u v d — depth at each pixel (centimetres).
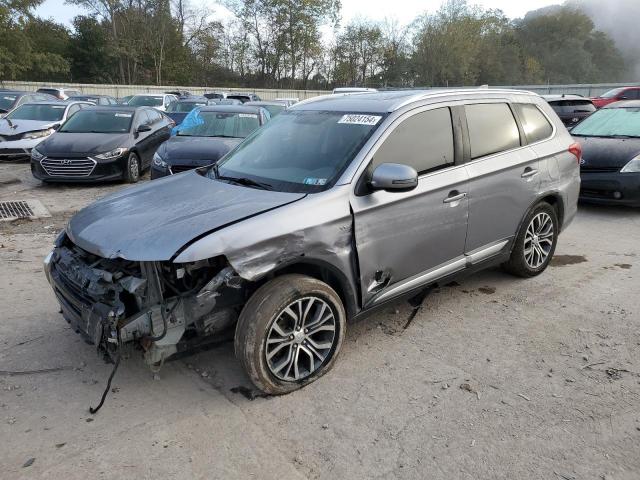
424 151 397
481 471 271
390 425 307
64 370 362
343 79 6181
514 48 7050
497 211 451
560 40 7925
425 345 399
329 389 342
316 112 436
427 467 274
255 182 380
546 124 518
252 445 290
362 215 350
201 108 1048
